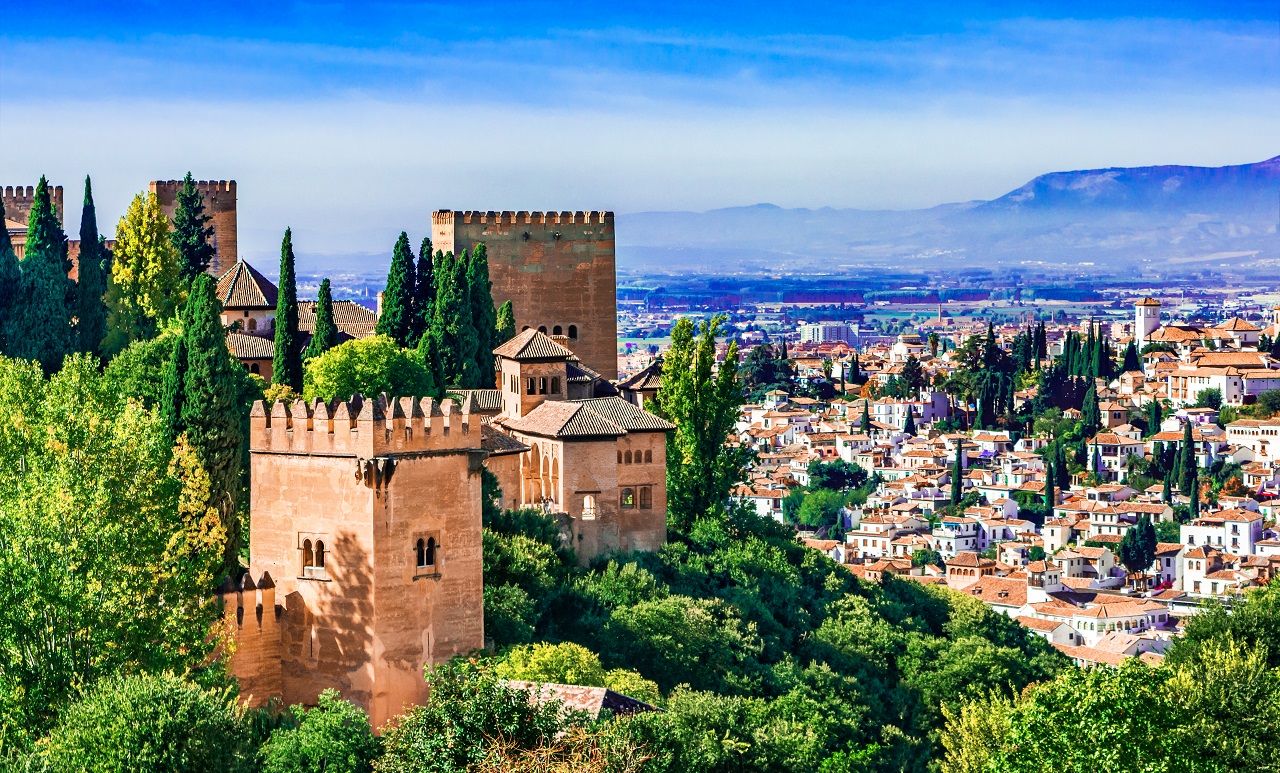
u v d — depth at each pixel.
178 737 80.56
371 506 99.56
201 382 117.88
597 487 143.38
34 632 86.56
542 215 199.75
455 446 102.62
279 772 86.94
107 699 81.12
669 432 150.50
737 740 108.62
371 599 99.88
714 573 148.38
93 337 177.25
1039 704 86.94
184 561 96.62
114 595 88.38
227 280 185.00
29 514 88.56
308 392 151.12
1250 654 111.81
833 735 126.62
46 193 178.12
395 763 74.75
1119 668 90.31
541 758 73.00
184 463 112.38
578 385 160.50
